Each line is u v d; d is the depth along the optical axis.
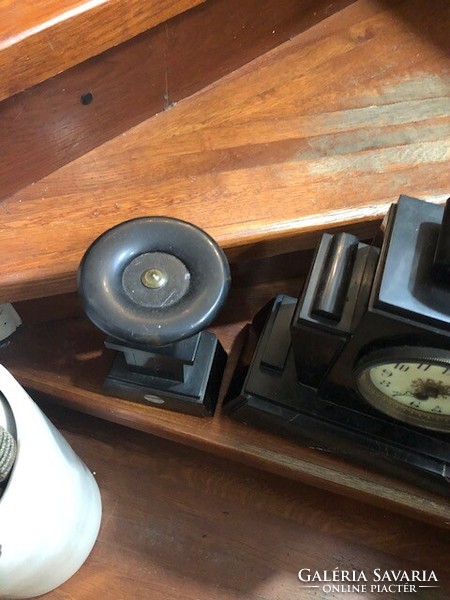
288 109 0.76
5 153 0.66
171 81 0.73
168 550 0.96
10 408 0.60
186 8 0.65
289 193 0.71
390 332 0.55
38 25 0.56
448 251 0.49
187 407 0.83
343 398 0.74
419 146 0.74
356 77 0.79
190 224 0.59
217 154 0.73
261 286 0.99
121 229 0.58
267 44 0.80
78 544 0.84
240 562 0.95
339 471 0.85
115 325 0.55
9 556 0.62
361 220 0.70
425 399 0.66
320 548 0.96
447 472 0.76
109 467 1.01
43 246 0.68
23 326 0.91
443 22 0.83
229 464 1.01
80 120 0.69
